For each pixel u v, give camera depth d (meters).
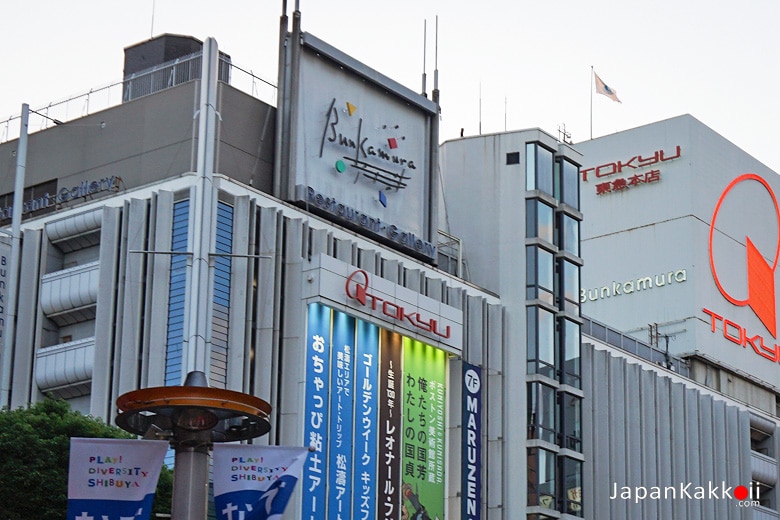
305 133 84.81
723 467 115.06
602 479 100.12
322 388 79.94
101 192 83.00
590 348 101.75
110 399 76.75
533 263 96.25
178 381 75.38
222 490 41.16
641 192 131.88
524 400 93.62
